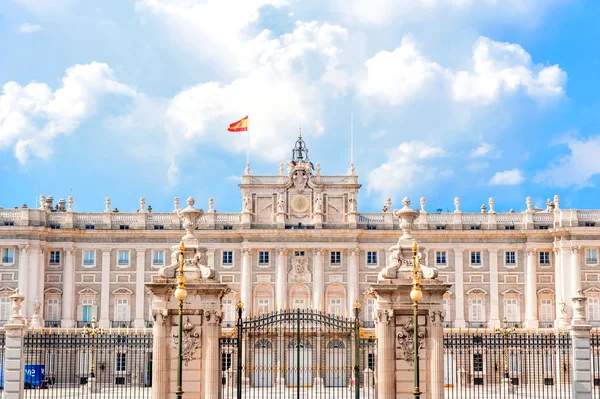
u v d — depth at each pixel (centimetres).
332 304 11800
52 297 11744
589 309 11588
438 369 4844
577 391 5041
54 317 11731
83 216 11919
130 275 11812
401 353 4875
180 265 4625
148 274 11825
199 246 5100
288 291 11762
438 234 11869
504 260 11894
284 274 11744
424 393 4859
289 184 11925
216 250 11862
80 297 11781
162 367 4862
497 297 11825
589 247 11638
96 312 11756
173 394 4878
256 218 11919
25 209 11619
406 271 4953
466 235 11881
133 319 11762
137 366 10400
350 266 11794
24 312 11462
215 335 4897
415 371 4512
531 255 11819
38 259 11606
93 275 11812
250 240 11794
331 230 11750
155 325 4900
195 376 4872
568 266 11612
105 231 11800
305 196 11962
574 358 5078
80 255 11862
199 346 4897
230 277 11825
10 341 5159
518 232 11838
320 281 11750
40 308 11556
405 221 5106
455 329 11650
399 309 4878
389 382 4844
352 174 11962
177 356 4812
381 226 11931
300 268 11794
